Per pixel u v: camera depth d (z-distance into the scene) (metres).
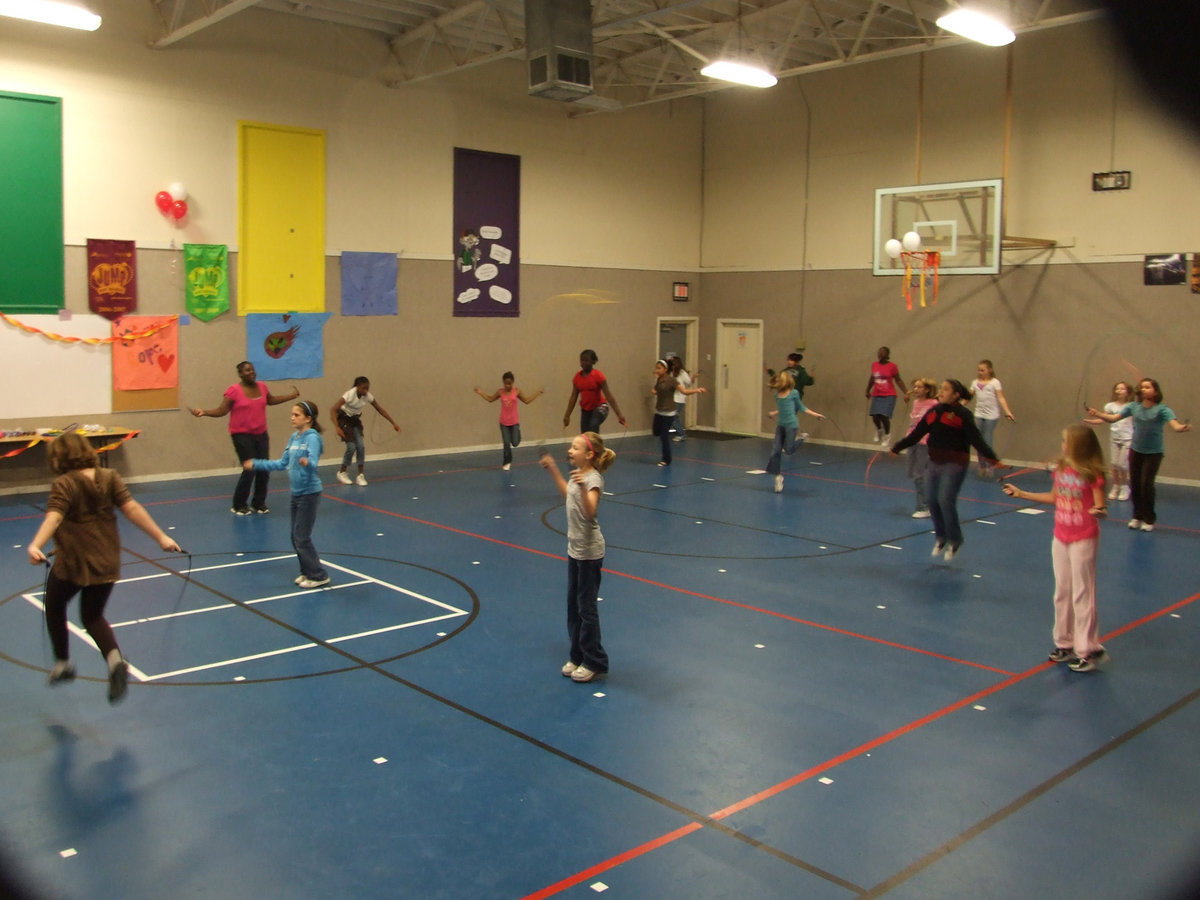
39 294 12.28
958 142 16.03
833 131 17.81
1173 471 14.09
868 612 7.77
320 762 5.02
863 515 11.62
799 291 18.64
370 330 15.42
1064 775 4.97
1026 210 15.34
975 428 8.99
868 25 13.51
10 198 11.98
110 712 5.62
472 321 16.72
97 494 5.27
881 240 15.58
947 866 4.11
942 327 16.55
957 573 8.98
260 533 10.30
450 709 5.75
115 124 12.68
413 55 15.48
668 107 19.42
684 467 15.42
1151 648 6.97
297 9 13.98
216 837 4.27
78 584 5.23
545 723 5.56
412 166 15.66
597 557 6.14
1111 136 14.28
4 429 12.15
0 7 9.91
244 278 13.98
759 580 8.71
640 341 19.48
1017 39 15.12
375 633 7.11
